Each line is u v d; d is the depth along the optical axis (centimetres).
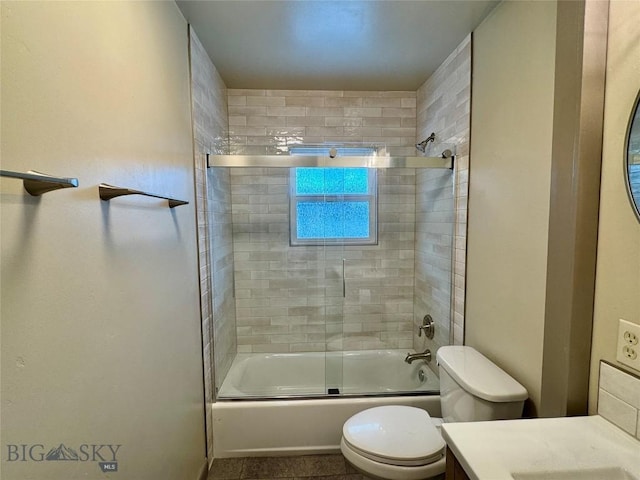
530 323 120
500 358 141
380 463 128
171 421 123
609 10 84
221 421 177
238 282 251
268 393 196
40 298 59
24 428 56
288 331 256
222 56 188
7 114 52
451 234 189
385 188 251
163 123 120
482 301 156
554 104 98
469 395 126
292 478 164
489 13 146
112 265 83
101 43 79
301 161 208
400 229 253
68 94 66
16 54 54
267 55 188
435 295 215
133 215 95
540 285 115
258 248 250
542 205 113
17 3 54
